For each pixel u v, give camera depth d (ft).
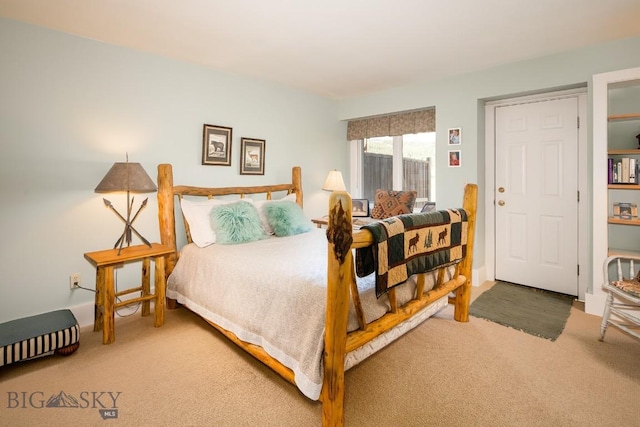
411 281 6.69
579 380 6.04
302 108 13.55
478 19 7.45
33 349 6.40
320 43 8.75
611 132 9.17
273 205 10.81
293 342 5.33
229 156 11.22
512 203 11.63
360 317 5.22
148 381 6.08
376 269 5.13
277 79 11.96
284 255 7.76
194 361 6.77
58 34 7.87
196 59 9.92
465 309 8.57
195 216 9.39
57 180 7.97
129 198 9.18
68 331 6.83
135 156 9.18
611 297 7.45
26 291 7.65
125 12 7.06
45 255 7.88
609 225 9.29
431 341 7.59
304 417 5.17
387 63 10.28
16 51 7.34
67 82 8.02
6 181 7.32
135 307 9.44
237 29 7.89
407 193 12.69
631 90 8.85
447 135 11.85
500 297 10.46
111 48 8.68
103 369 6.46
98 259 7.46
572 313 9.16
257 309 6.26
